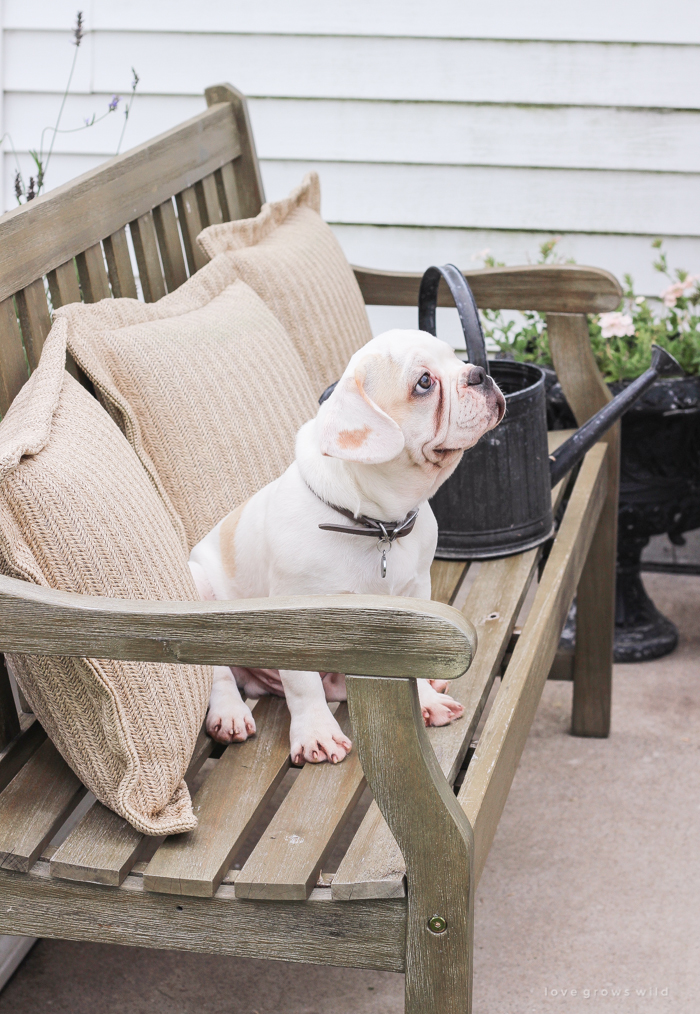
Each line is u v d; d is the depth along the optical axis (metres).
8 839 1.12
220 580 1.52
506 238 3.12
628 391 1.97
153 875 1.06
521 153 3.04
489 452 1.75
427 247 3.16
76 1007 1.61
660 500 2.54
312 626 0.94
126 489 1.21
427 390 1.23
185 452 1.59
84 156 3.10
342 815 1.17
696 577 3.21
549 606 1.57
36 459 1.10
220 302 1.88
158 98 3.05
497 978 1.66
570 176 3.04
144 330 1.63
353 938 1.06
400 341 1.26
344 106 3.04
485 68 2.97
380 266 3.20
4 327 1.41
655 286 3.10
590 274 2.18
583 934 1.76
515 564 1.79
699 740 2.37
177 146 2.00
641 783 2.21
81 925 1.12
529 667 1.41
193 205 2.10
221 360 1.72
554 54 2.93
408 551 1.37
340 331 2.17
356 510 1.30
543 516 1.85
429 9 2.93
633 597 2.75
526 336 2.86
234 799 1.20
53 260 1.54
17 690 1.53
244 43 3.00
